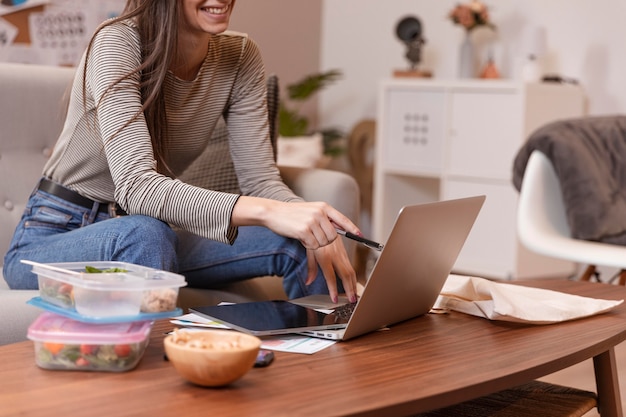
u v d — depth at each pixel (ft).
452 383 3.45
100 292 3.54
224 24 5.18
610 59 13.66
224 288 6.23
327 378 3.46
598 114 13.87
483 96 13.46
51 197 5.69
